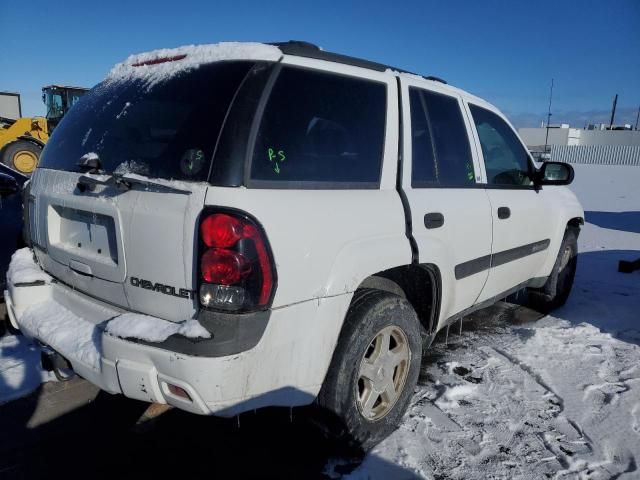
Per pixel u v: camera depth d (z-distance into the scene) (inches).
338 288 87.8
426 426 111.1
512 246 147.8
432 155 118.3
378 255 95.4
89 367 83.7
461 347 154.6
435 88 123.9
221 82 84.3
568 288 198.7
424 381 131.9
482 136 141.7
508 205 144.3
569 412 118.5
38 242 109.7
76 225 97.1
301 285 81.7
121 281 85.4
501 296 156.6
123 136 91.7
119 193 84.4
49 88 575.8
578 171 1294.3
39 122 543.8
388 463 98.5
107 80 109.1
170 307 79.1
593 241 345.4
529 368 140.1
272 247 76.8
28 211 114.8
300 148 86.9
